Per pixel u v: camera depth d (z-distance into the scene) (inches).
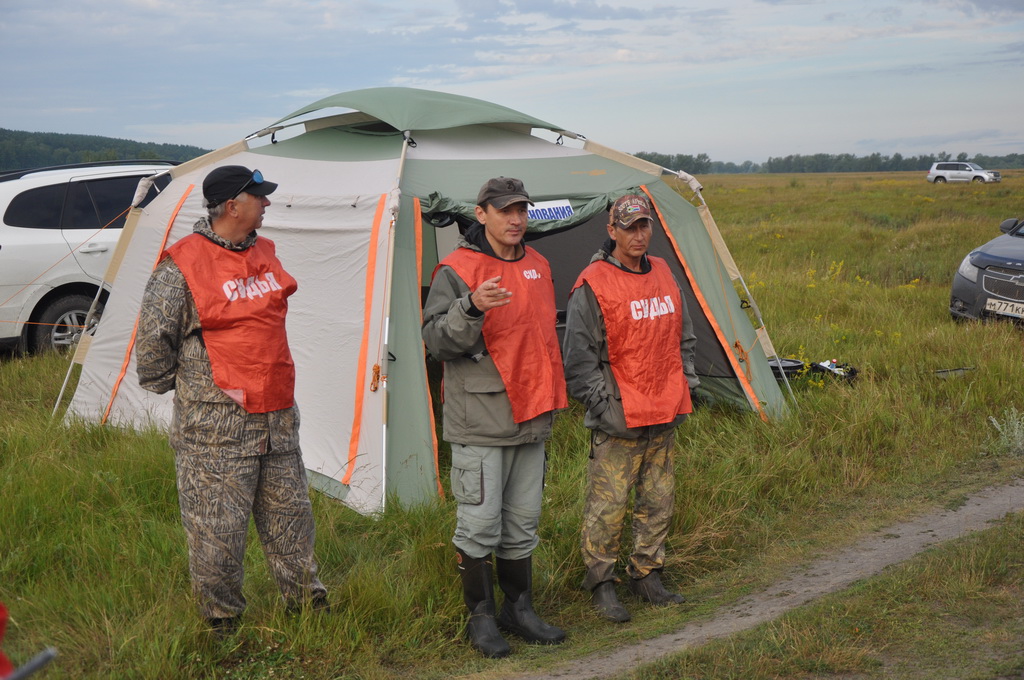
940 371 265.3
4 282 298.2
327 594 135.8
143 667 116.9
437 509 173.9
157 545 154.7
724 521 174.7
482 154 238.5
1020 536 152.9
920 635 120.5
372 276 199.8
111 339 246.4
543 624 133.6
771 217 910.4
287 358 123.2
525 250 134.0
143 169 329.1
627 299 135.4
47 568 150.3
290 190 227.1
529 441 127.5
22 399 265.3
